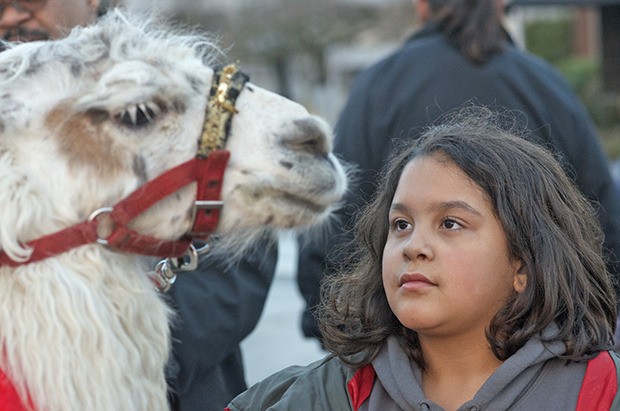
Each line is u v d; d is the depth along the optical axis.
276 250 4.48
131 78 3.35
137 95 3.35
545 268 3.16
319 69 34.72
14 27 4.24
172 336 4.07
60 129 3.36
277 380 3.54
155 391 3.49
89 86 3.40
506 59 5.36
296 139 3.49
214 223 3.47
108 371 3.28
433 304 3.10
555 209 3.28
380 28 34.19
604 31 18.00
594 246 3.47
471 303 3.12
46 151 3.35
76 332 3.25
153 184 3.38
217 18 31.66
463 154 3.21
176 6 24.44
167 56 3.53
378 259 3.46
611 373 3.09
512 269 3.20
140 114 3.37
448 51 5.34
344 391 3.33
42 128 3.36
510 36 5.70
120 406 3.30
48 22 4.27
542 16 33.28
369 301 3.43
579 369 3.12
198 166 3.41
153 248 3.45
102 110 3.35
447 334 3.17
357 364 3.33
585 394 3.04
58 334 3.22
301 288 5.33
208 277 4.24
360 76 5.60
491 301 3.16
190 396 4.18
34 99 3.38
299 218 3.55
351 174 5.04
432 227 3.17
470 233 3.14
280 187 3.48
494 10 5.41
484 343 3.20
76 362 3.24
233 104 3.48
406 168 3.30
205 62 3.87
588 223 3.48
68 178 3.35
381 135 5.32
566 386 3.08
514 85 5.30
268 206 3.50
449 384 3.23
